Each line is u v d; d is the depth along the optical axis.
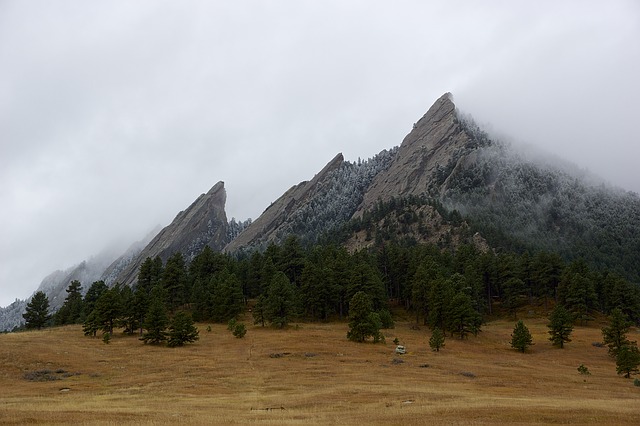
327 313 114.62
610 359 81.38
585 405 39.66
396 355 77.94
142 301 96.75
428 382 57.22
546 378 63.16
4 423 29.23
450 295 98.75
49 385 54.97
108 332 95.50
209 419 32.97
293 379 58.56
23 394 49.34
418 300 108.62
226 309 109.94
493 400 42.97
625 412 35.69
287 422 31.66
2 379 58.25
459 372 65.56
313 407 40.44
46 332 97.38
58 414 33.12
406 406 39.62
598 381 62.41
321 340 88.69
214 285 116.81
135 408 38.75
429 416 34.09
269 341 87.44
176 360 71.81
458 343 90.75
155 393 49.62
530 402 41.59
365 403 42.38
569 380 62.34
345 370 65.12
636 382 59.75
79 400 44.56
